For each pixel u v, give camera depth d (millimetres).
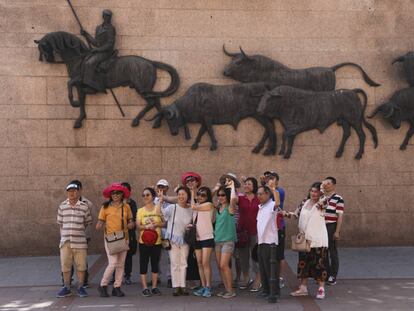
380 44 12617
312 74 12281
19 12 11789
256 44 12352
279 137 12273
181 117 11984
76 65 11812
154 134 12062
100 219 8297
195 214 8344
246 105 12102
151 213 8383
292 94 12086
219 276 9891
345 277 9555
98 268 10562
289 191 12250
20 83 11773
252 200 8648
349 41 12547
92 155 11922
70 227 8336
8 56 11734
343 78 12523
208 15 12266
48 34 11617
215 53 12273
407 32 12703
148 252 8391
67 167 11867
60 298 8250
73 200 8406
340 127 12414
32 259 11438
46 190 11812
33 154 11789
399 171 12555
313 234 8047
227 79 12250
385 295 8258
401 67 12625
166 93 12062
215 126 12141
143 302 7965
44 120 11820
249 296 8305
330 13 12516
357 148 12445
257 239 8258
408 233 12547
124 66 11898
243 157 12180
